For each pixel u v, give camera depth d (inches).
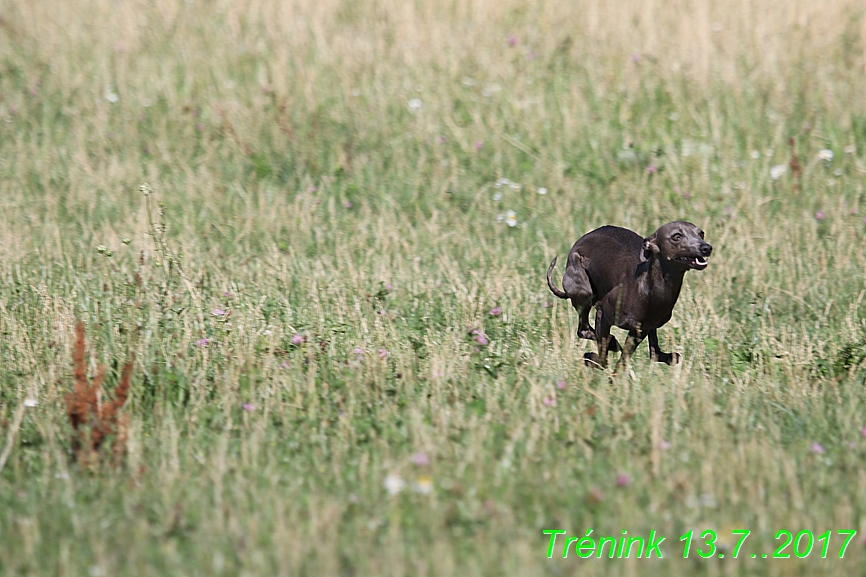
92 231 1486.2
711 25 2046.0
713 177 1622.8
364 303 1194.0
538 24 2082.9
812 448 810.2
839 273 1307.8
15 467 815.7
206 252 1412.4
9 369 1016.9
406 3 2159.2
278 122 1765.5
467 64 1951.3
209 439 868.6
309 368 983.6
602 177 1646.2
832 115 1745.8
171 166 1702.8
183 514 731.4
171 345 1050.7
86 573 672.4
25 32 2091.5
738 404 911.0
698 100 1804.9
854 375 991.6
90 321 1116.5
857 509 733.9
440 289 1256.2
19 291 1215.6
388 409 906.7
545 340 1094.4
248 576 654.5
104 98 1892.2
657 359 1010.1
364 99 1859.0
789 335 1107.9
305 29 2082.9
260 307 1144.8
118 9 2181.3
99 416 861.2
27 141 1780.3
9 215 1546.5
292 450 847.1
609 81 1878.7
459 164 1690.5
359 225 1496.1
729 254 1378.0
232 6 2183.8
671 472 783.7
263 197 1573.6
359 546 682.2
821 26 1995.6
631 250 1004.6
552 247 1434.5
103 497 762.2
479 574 652.1
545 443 833.5
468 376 989.2
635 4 2138.3
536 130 1760.6
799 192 1569.9
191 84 1918.1
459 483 768.3
